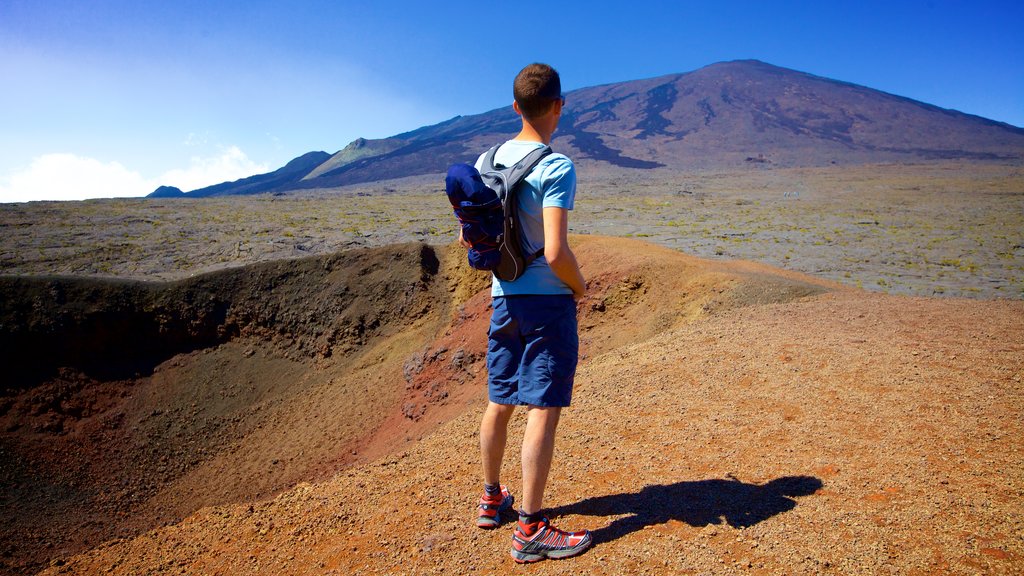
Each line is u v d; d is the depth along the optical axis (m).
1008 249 25.62
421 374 15.02
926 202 48.19
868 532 3.00
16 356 16.14
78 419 15.87
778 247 26.17
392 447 12.32
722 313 9.09
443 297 18.05
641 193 58.94
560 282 3.03
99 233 32.31
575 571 3.01
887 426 4.20
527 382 3.07
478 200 2.93
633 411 5.21
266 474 13.87
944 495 3.24
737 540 3.08
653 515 3.44
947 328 6.43
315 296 18.45
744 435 4.42
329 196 66.56
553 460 4.42
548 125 3.15
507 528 3.51
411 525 3.80
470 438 5.27
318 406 15.99
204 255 27.34
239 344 18.12
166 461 15.10
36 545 12.39
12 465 14.20
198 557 3.96
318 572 3.50
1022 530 2.85
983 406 4.28
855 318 7.37
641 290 12.99
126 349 17.42
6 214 37.38
